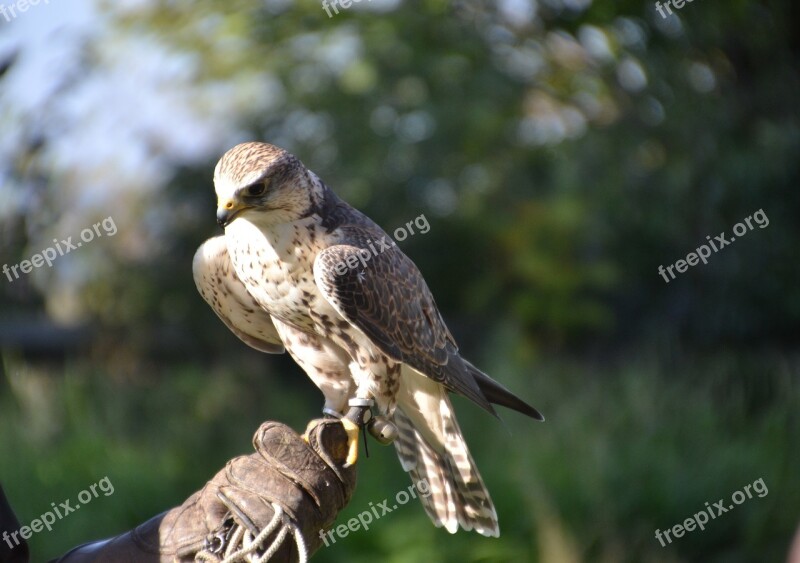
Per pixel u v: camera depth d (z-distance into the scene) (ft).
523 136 48.88
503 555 29.81
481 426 36.63
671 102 41.32
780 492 33.42
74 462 34.68
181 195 48.24
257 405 44.80
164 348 49.42
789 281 44.19
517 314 46.96
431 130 46.75
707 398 38.58
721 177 42.47
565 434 35.63
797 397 38.65
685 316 46.29
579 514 31.76
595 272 46.14
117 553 11.92
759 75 41.81
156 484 34.04
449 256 48.85
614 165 45.21
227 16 45.80
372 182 47.06
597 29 38.17
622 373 41.27
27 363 44.65
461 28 46.57
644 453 34.32
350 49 47.62
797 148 42.06
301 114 47.47
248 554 11.64
